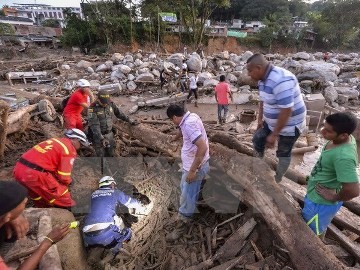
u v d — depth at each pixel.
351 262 2.62
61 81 12.81
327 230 2.88
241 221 3.07
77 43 25.14
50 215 2.64
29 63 17.30
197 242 3.07
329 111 8.48
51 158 2.85
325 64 13.97
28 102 6.90
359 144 6.96
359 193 2.12
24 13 54.38
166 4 25.69
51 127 5.44
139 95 11.40
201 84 12.08
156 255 3.05
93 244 3.09
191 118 2.76
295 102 2.47
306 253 2.30
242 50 30.44
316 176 2.32
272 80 2.39
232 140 3.86
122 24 24.89
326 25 35.94
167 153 4.43
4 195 1.51
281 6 41.00
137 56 16.64
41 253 1.74
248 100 10.54
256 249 2.70
